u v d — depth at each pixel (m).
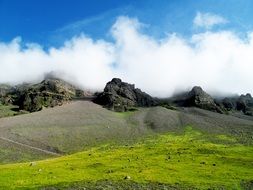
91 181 87.25
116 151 148.75
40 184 84.50
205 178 94.75
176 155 129.62
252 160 120.88
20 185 83.69
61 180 88.69
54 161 129.25
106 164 113.31
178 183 88.50
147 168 106.19
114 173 97.75
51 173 99.56
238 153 134.25
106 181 87.44
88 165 112.50
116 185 83.50
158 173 99.25
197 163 114.94
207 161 118.38
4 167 115.19
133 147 160.38
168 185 86.12
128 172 99.81
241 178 95.75
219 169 106.31
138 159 122.50
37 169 107.00
